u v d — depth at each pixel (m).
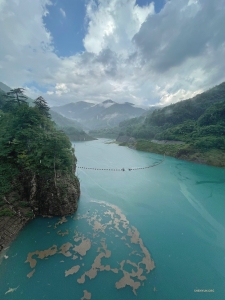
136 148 132.00
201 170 72.50
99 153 113.88
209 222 35.16
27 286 20.56
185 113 174.50
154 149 118.94
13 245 26.36
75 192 37.34
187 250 27.36
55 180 34.16
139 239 29.33
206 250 27.53
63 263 23.72
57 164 36.38
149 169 73.75
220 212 38.97
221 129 101.44
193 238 30.23
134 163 84.81
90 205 40.09
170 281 21.94
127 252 26.28
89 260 24.41
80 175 63.22
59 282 21.08
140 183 56.25
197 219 36.09
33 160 36.06
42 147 35.34
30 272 22.25
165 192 49.22
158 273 22.94
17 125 41.03
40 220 32.34
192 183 57.09
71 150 42.47
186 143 107.06
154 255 26.00
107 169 72.56
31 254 24.95
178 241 29.33
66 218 33.69
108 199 43.81
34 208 33.62
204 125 120.44
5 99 76.00
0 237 26.33
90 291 20.16
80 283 21.08
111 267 23.45
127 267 23.62
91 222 33.25
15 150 37.00
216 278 22.72
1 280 21.14
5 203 30.88
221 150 86.50
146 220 35.19
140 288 20.81
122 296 19.78
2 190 32.34
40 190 34.16
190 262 25.06
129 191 49.47
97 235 29.69
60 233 29.52
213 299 19.97
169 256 25.98
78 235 29.34
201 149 91.38
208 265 24.72
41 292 19.94
